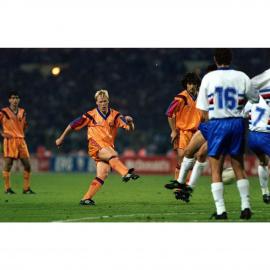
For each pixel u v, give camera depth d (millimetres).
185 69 172250
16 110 68562
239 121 40562
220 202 41125
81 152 143250
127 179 50062
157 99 169125
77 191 70750
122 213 46531
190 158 50375
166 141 157625
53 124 165000
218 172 41062
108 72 173625
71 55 174375
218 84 40438
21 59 173000
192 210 48312
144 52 174000
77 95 170750
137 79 172250
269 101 48000
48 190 72500
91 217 44250
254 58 169125
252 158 118562
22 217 44594
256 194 66062
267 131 54094
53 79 172000
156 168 126875
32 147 154875
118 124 51812
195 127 57500
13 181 92000
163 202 55188
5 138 68125
